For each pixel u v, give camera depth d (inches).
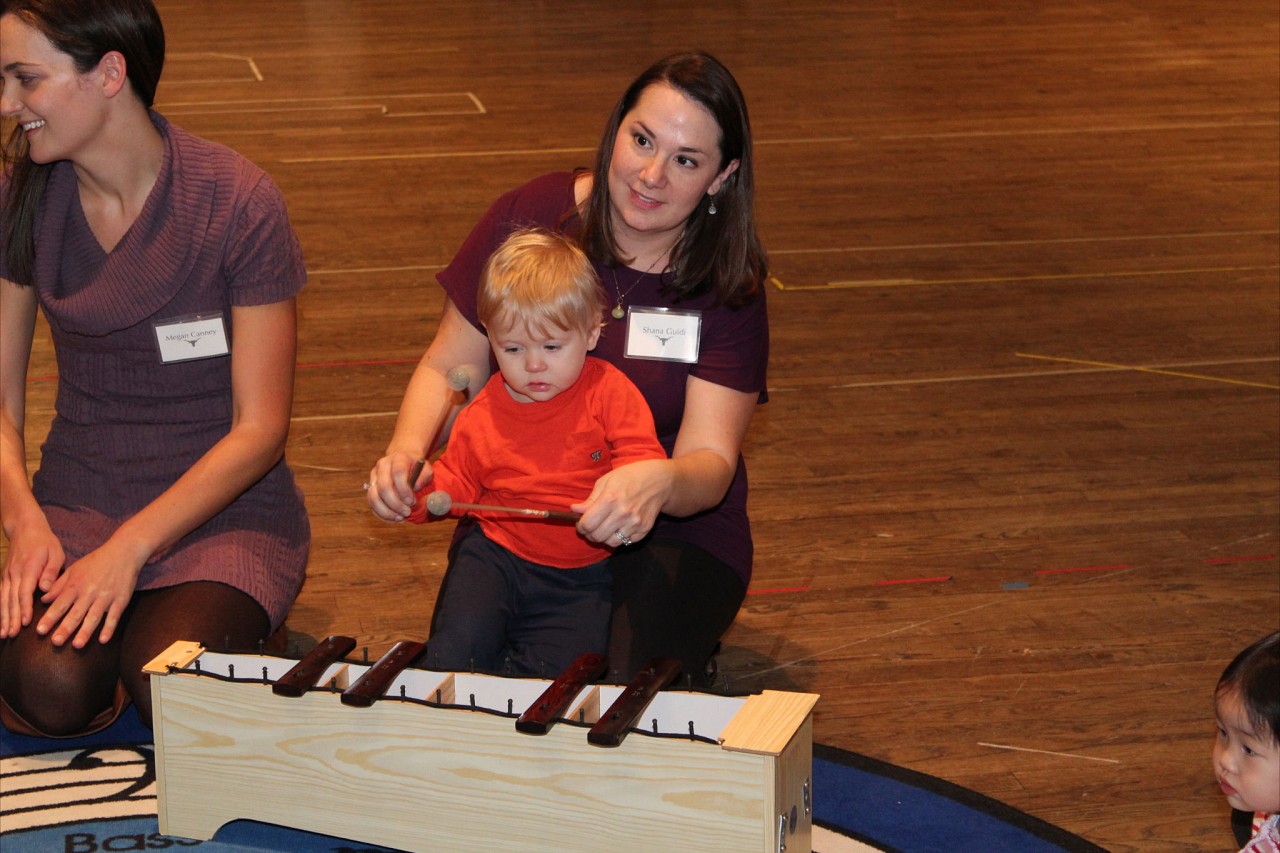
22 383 95.6
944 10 390.3
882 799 85.5
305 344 163.8
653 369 86.2
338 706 73.4
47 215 89.1
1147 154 252.7
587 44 345.1
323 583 112.9
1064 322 173.0
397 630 106.2
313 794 75.5
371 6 392.5
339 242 201.5
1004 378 156.1
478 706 74.0
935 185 233.1
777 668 101.4
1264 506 126.7
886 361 160.7
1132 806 86.0
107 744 90.3
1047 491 129.6
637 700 69.3
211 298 90.0
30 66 82.0
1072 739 93.0
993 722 94.8
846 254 198.4
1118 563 116.7
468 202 221.8
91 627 85.1
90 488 92.9
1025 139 262.7
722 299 85.2
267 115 277.1
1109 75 316.2
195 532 93.0
